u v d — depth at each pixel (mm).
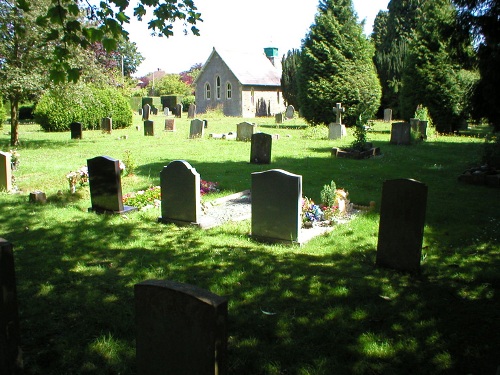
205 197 10102
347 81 27391
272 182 6895
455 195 10008
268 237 7094
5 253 3236
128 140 21906
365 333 4195
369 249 6672
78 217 8281
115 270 5797
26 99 19547
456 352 3885
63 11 5297
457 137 23500
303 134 23734
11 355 3348
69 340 4066
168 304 2891
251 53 52156
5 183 10320
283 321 4402
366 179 12070
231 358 3783
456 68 24453
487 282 5391
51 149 18469
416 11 37625
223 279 5465
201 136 22406
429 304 4781
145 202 9188
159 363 3012
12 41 15930
